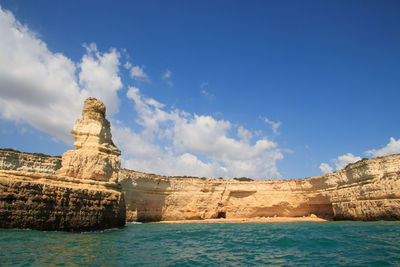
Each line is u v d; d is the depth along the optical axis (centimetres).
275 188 7094
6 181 2233
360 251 1738
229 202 7369
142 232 3189
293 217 6712
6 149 5284
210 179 7556
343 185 5444
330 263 1439
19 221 2234
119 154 4053
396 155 4497
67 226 2564
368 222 4269
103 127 3878
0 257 1340
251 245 2177
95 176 3422
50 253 1498
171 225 5072
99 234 2644
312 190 6419
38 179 2720
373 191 4506
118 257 1534
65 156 3434
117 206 3372
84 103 3925
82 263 1319
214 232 3375
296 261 1521
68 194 2639
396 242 2038
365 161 4859
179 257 1648
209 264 1466
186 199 7069
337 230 3138
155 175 6725
